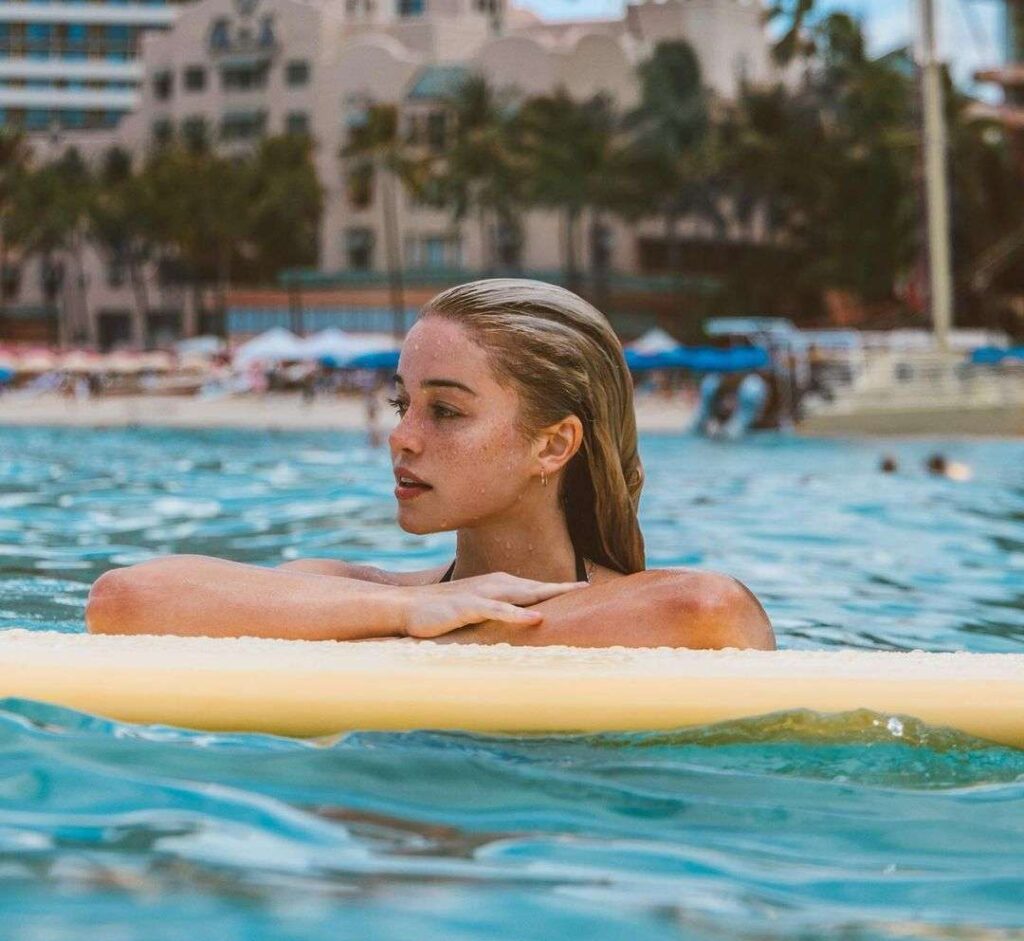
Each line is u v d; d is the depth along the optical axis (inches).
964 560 224.5
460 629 91.0
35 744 70.9
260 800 63.9
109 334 3307.1
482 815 63.4
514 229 2699.3
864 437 896.9
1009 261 1902.1
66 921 46.8
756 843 61.3
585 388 98.7
